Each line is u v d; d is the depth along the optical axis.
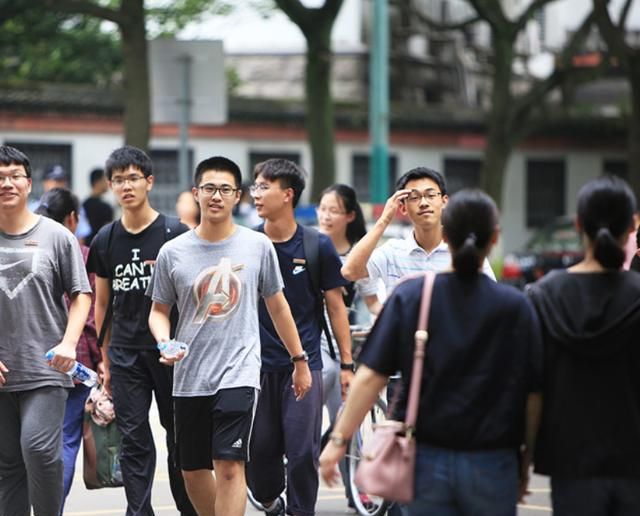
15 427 14.14
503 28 54.44
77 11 40.72
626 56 51.47
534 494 19.27
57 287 14.15
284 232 15.78
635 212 10.25
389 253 15.48
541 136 70.25
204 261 13.95
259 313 15.59
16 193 13.91
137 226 15.45
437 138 67.88
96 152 59.50
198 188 14.01
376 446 9.91
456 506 9.98
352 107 65.94
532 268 53.16
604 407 9.92
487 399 9.89
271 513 16.22
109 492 19.48
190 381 13.90
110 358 15.43
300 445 15.39
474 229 10.05
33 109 58.19
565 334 9.90
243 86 72.94
